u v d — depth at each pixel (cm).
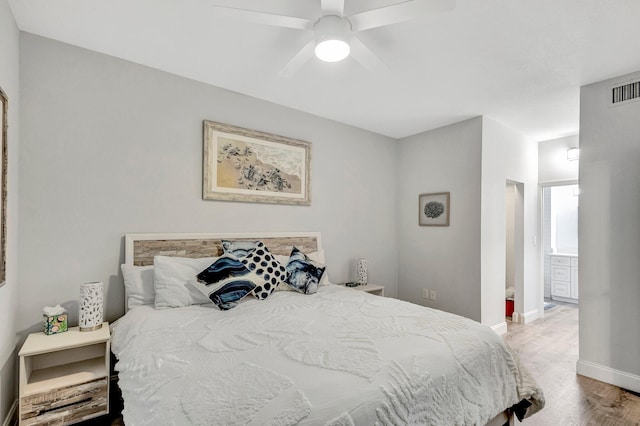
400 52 236
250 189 316
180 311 215
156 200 265
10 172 192
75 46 233
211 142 293
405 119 384
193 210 284
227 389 114
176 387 118
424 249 423
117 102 249
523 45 225
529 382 184
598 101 280
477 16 194
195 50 239
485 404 156
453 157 395
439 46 228
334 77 280
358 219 416
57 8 192
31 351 176
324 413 104
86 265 235
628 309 261
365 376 126
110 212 245
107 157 244
